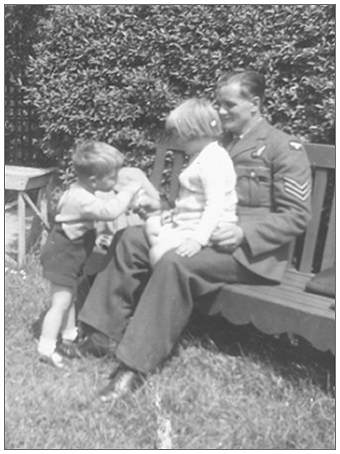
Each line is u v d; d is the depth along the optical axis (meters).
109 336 3.73
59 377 3.60
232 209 3.76
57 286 3.76
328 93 4.38
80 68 5.30
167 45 4.91
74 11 5.25
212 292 3.64
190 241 3.55
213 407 3.31
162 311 3.46
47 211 5.55
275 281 3.74
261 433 3.13
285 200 3.74
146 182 4.30
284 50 4.45
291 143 3.79
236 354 3.86
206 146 3.76
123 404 3.33
